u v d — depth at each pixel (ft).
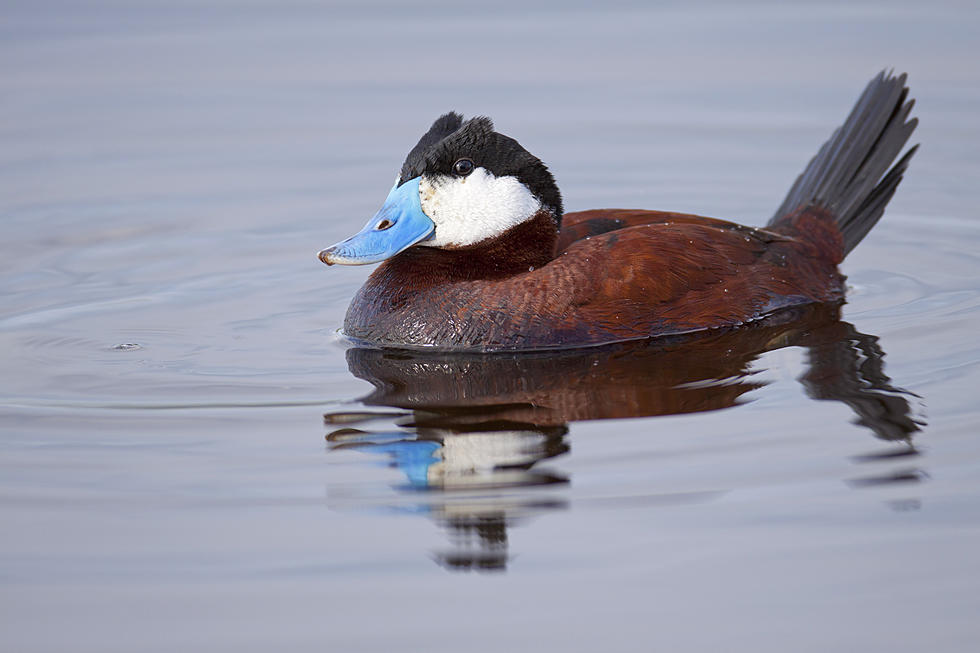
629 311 29.07
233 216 40.27
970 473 21.75
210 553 20.17
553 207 30.32
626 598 18.89
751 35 54.70
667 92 49.34
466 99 48.80
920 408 24.48
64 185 42.39
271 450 23.65
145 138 46.37
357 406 25.77
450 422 24.79
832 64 50.96
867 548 19.83
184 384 27.30
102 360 28.96
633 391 26.08
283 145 45.85
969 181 41.19
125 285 34.78
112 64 52.95
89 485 22.33
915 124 34.35
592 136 45.85
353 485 22.17
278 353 29.45
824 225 32.91
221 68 52.60
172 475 22.68
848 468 22.08
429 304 29.66
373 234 29.86
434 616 18.61
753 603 18.74
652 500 21.30
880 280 33.76
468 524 20.81
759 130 45.96
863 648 17.76
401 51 53.98
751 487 21.58
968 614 18.35
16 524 21.04
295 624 18.48
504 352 28.96
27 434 24.53
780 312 30.81
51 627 18.49
